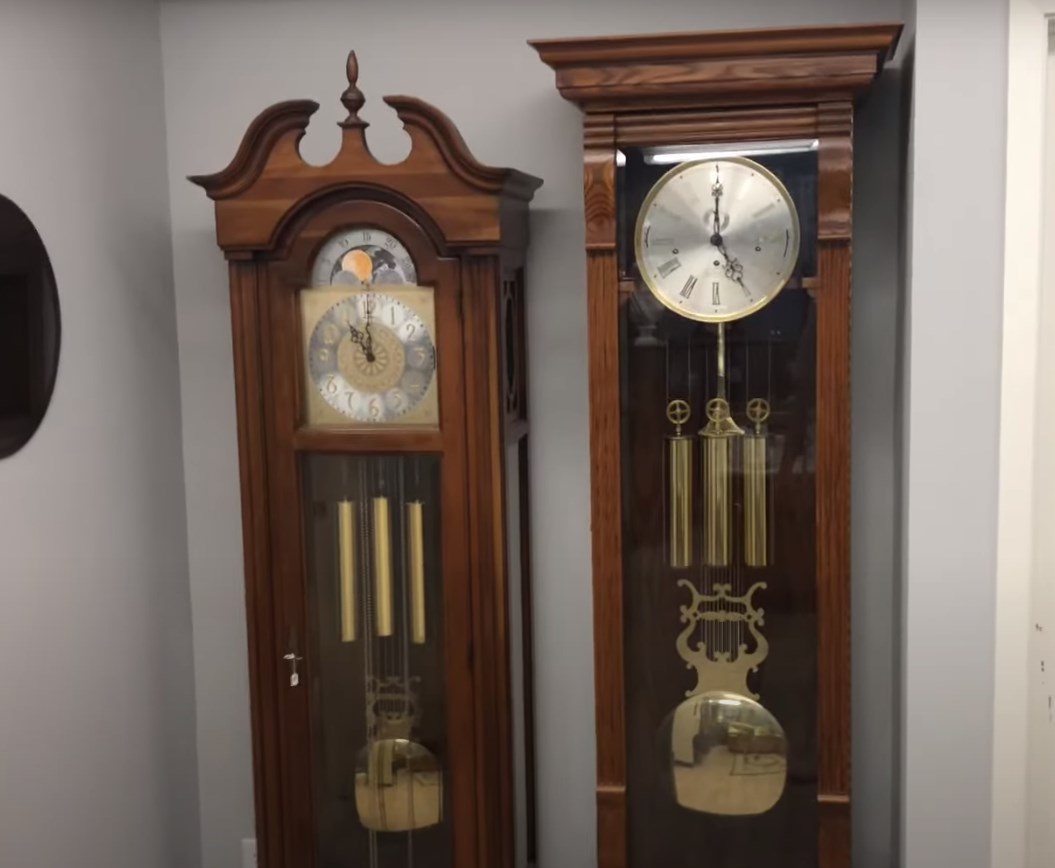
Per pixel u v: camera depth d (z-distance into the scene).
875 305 2.27
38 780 2.00
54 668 2.05
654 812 2.20
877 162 2.25
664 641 2.17
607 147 2.06
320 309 2.12
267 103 2.42
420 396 2.12
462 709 2.16
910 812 2.10
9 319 1.93
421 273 2.07
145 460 2.35
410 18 2.36
